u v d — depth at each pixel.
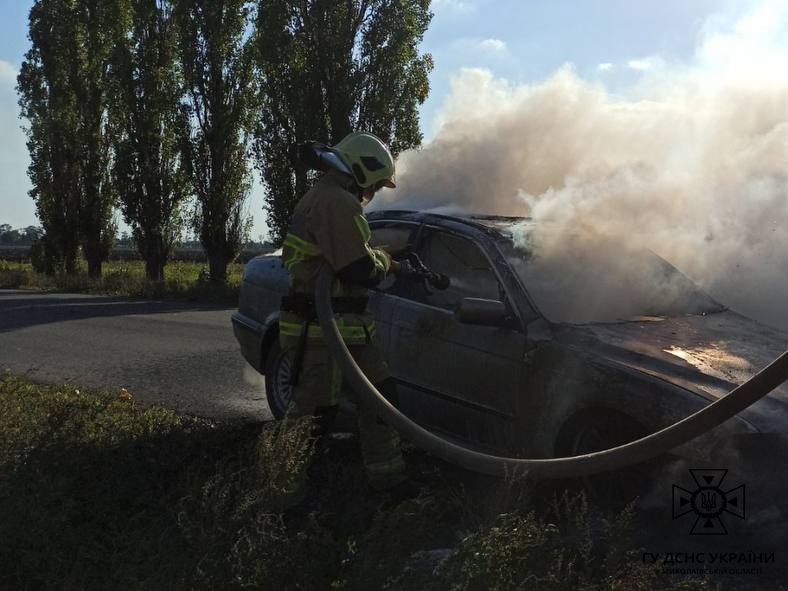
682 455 3.43
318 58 21.02
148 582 2.57
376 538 2.75
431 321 4.55
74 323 13.24
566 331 4.09
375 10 21.00
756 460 3.32
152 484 3.77
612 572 2.66
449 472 4.36
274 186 22.25
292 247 3.89
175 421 5.34
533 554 2.62
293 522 3.47
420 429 3.39
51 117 29.64
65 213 30.88
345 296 3.82
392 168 3.89
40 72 30.52
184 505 3.11
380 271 3.77
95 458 3.89
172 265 45.28
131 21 25.77
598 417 3.75
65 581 2.66
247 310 5.98
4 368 8.24
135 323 13.30
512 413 4.09
